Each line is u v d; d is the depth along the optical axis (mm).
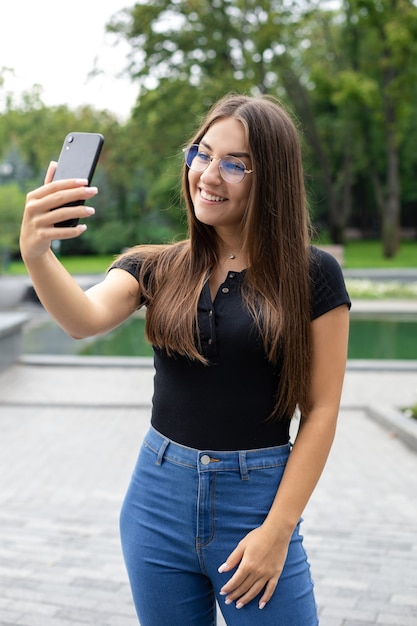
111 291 1818
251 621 1704
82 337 1733
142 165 32438
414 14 25672
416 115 37188
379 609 3209
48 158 33312
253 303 1735
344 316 1777
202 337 1727
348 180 36188
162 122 28375
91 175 1587
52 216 1482
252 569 1665
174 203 2162
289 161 1760
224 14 27391
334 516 4855
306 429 1753
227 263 1823
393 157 31094
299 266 1741
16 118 35469
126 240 38875
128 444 6820
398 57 27297
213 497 1732
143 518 1810
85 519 4660
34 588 3410
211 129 1771
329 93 28297
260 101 1785
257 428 1745
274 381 1750
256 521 1724
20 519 4637
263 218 1740
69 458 6348
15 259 34938
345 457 6453
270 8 26656
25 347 13711
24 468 6039
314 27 32625
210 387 1737
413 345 13898
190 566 1774
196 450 1748
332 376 1769
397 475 5918
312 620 1731
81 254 39281
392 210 31719
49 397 8664
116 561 3783
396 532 4445
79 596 3320
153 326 1783
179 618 1807
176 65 27469
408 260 31078
